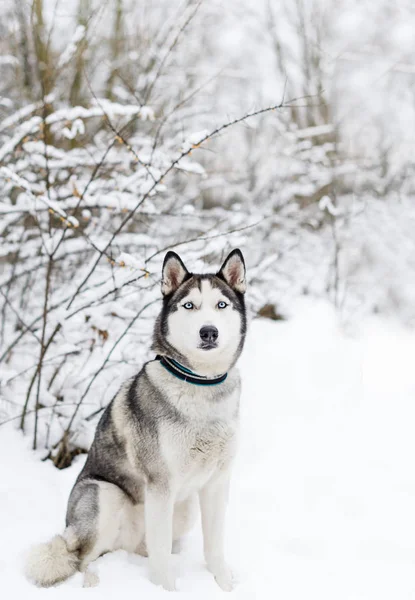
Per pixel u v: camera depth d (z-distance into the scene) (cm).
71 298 543
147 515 342
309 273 903
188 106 998
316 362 627
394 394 611
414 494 452
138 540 370
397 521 417
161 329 364
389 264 1017
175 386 344
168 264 369
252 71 1148
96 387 553
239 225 795
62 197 636
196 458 345
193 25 1019
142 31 969
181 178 1016
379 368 668
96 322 540
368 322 871
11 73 895
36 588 312
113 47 955
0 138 732
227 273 376
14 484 446
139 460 350
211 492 361
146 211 601
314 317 728
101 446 375
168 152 762
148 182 563
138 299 577
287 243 925
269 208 973
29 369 560
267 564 365
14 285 682
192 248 626
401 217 1032
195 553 385
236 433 355
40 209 593
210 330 334
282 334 678
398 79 1178
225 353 349
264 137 1100
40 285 693
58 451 502
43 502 430
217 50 1178
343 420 557
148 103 840
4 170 494
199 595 323
